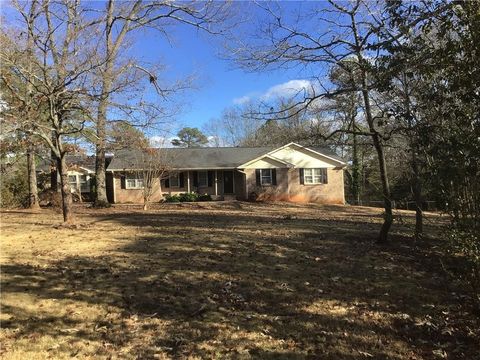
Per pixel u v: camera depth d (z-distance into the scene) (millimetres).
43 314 6473
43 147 15539
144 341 5789
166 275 8305
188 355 5426
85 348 5531
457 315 6793
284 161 31359
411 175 9625
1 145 13727
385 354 5586
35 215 18578
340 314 6840
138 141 17328
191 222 15680
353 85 9359
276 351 5566
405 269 9156
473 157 5266
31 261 9039
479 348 5754
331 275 8711
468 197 5574
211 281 8086
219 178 33188
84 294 7273
